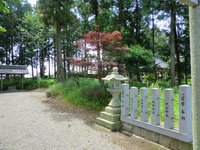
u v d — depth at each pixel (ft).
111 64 26.84
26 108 28.27
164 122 13.21
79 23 53.83
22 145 13.80
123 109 17.12
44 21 50.11
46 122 20.26
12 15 89.10
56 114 24.04
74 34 81.15
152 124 14.12
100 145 13.85
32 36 87.30
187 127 11.61
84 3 47.93
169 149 12.71
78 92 30.17
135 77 48.98
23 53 99.14
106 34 27.30
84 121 20.70
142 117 15.12
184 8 48.93
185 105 11.75
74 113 24.47
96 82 33.88
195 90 5.69
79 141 14.70
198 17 5.60
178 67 58.03
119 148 13.26
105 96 25.98
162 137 13.34
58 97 34.78
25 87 73.00
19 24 89.81
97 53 27.71
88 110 25.11
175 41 57.21
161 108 16.22
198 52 5.60
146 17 61.31
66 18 49.29
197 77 5.63
